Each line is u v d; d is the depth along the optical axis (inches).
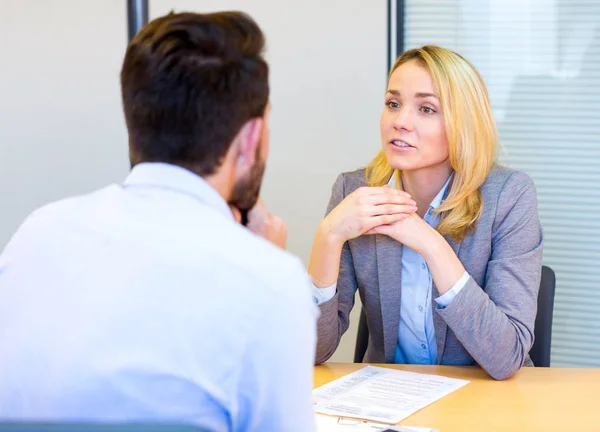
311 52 114.7
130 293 32.6
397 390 60.5
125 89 36.6
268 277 32.8
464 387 61.7
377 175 77.9
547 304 74.7
